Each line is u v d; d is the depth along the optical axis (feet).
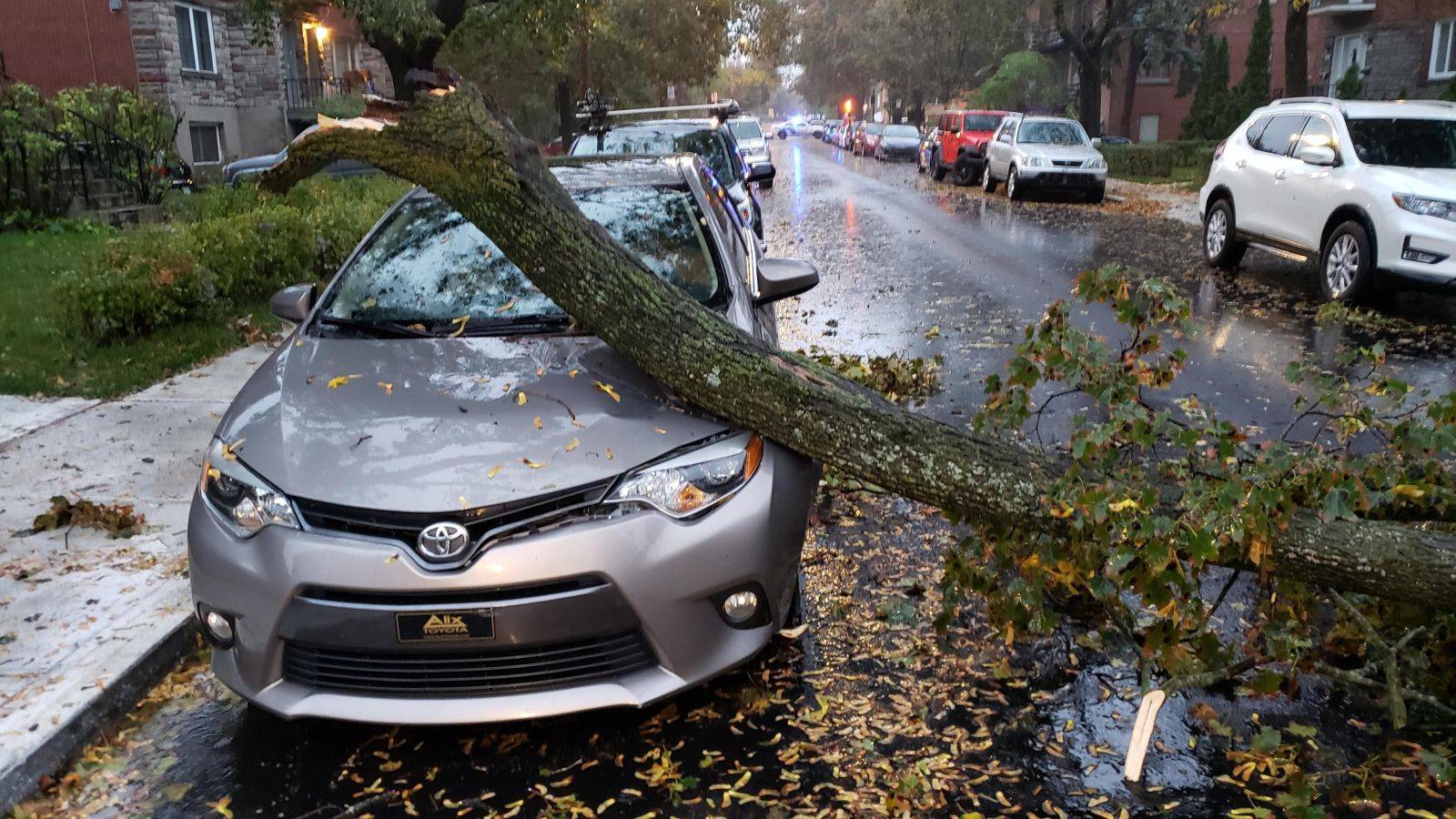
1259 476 10.61
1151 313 12.10
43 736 11.07
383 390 11.98
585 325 12.09
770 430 11.58
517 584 10.08
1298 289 37.06
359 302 14.19
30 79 81.92
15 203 48.88
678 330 11.60
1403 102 35.78
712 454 11.11
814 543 15.97
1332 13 118.83
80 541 16.03
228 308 31.53
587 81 88.17
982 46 178.81
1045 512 11.35
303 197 45.16
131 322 27.84
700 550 10.63
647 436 11.09
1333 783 10.28
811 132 327.26
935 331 29.81
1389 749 10.69
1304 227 35.24
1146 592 10.73
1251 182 38.68
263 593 10.43
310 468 10.73
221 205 44.60
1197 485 10.61
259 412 11.83
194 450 20.17
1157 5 144.97
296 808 10.40
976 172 89.76
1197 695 11.86
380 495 10.30
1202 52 153.99
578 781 10.62
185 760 11.27
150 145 59.67
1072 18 134.10
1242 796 10.12
